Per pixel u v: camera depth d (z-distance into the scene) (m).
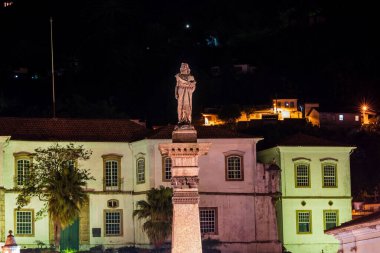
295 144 105.31
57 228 93.62
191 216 43.66
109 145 102.50
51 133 101.62
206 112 171.88
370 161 142.62
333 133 158.50
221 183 101.25
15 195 98.31
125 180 102.56
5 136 97.31
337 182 106.12
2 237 97.25
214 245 99.56
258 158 110.88
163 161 100.19
